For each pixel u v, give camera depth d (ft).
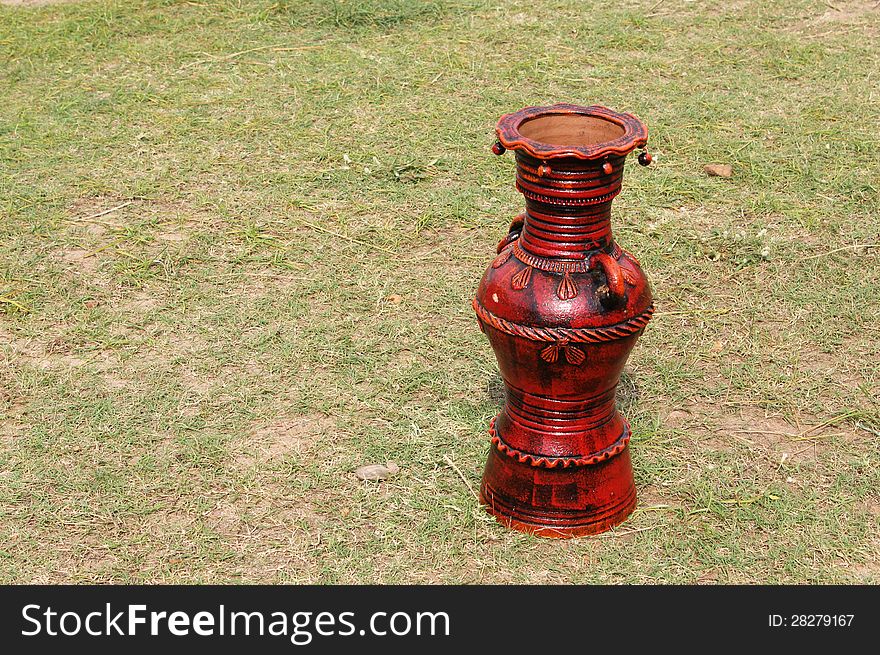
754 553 8.55
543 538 8.62
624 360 8.29
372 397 9.70
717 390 9.78
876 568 8.47
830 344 10.18
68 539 8.69
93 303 10.72
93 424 9.47
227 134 13.29
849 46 15.81
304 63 15.46
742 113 13.71
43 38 16.30
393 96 14.39
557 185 7.86
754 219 11.76
